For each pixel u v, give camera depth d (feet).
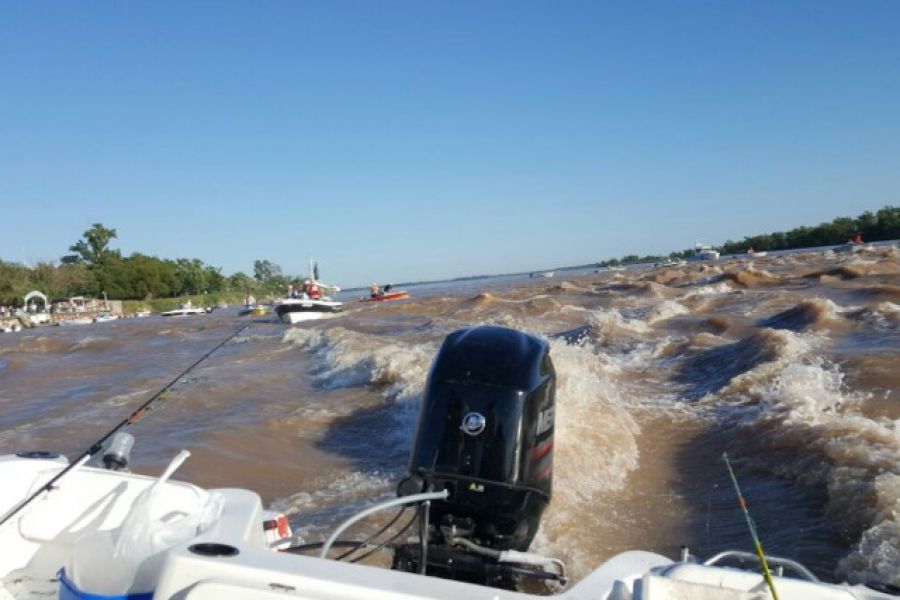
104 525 12.88
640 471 25.00
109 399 42.73
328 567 7.89
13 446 31.94
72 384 52.60
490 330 14.53
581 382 32.35
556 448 24.62
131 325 162.20
